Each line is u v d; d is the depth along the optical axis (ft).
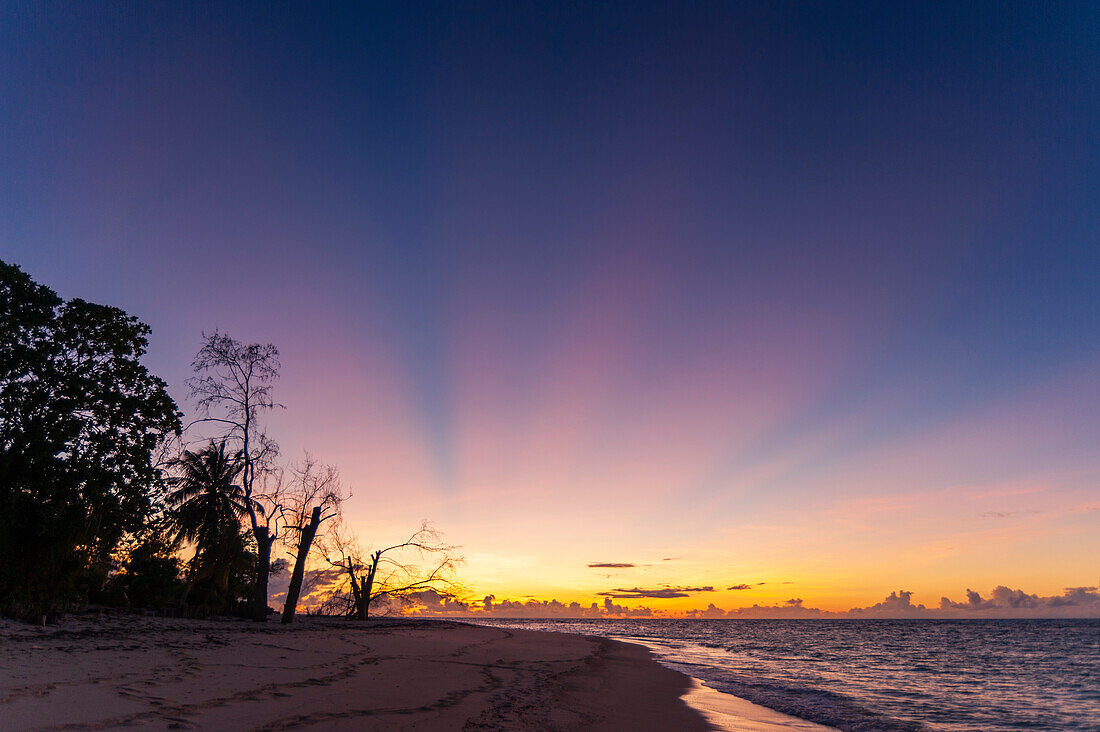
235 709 27.99
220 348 102.73
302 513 107.96
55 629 54.90
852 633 272.92
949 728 42.60
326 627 101.60
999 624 463.83
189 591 107.45
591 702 43.98
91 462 74.90
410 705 33.76
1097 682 76.28
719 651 130.21
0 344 72.64
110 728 22.43
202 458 108.47
